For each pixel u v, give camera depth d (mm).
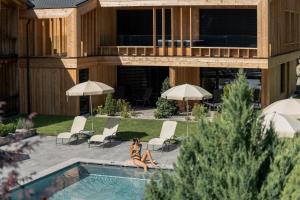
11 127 23312
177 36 33656
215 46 31875
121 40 33375
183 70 32438
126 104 30812
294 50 36969
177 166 9633
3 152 5980
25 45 30516
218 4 29516
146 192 9633
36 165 19656
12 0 28984
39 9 29719
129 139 23891
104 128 24469
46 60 29969
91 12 31438
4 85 30297
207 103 31469
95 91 24703
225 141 8977
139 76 34781
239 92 9133
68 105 29922
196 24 33156
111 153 21531
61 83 29906
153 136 24453
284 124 15742
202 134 9398
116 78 34219
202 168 9086
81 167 19844
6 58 28969
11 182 5879
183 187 9102
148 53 31547
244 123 8992
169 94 23797
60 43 30672
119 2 31188
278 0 31516
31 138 23953
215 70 32938
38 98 30531
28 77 30453
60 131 25422
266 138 9227
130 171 19219
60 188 17516
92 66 31391
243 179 8555
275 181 8609
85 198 16609
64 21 30656
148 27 34500
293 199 8406
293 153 8945
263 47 28953
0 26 29812
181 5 30078
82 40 30688
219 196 8781
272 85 31422
